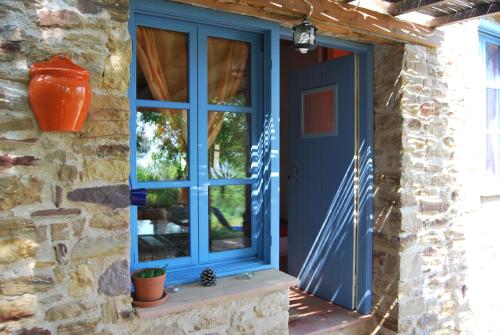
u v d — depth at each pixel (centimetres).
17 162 167
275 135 257
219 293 219
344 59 329
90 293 183
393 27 282
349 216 329
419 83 305
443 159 323
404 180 298
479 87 353
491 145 377
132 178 224
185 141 242
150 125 230
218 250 256
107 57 183
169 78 237
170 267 237
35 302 172
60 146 175
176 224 240
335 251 344
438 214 321
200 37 243
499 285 372
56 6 171
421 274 312
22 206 169
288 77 386
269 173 258
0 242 165
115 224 187
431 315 320
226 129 256
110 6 183
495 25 361
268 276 245
